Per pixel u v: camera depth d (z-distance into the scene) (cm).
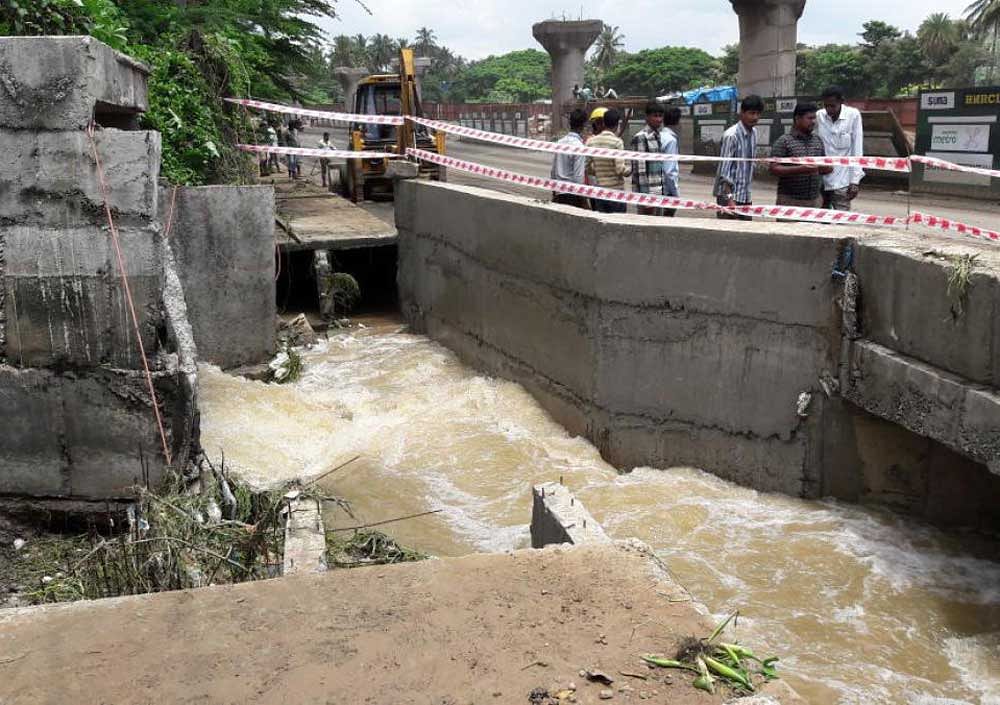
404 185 1206
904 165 710
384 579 319
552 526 429
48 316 558
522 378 908
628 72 9538
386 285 1434
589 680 263
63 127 536
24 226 549
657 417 739
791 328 650
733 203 855
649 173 934
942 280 534
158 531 451
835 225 668
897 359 570
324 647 280
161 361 567
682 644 279
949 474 611
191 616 298
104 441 573
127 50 909
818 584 557
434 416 868
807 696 450
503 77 13050
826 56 7362
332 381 991
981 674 469
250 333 985
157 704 255
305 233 1285
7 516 581
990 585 549
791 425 661
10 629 291
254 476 705
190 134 1084
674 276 705
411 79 1706
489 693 258
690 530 632
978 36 6944
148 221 548
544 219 830
